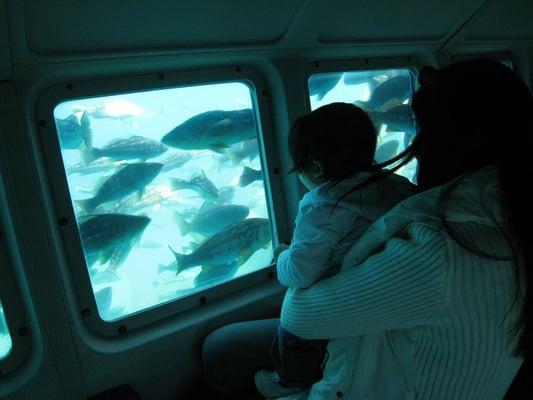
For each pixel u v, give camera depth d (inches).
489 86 22.4
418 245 22.0
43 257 44.5
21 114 42.8
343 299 26.3
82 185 49.8
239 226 63.4
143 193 54.9
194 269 59.7
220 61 56.7
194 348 56.9
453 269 20.9
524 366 27.5
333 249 32.6
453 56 82.5
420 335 25.0
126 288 54.1
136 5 42.9
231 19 50.2
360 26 62.3
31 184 43.5
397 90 78.3
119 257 53.1
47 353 45.6
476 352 22.8
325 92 69.2
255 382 48.6
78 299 48.6
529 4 76.3
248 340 52.2
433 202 23.2
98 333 50.2
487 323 21.8
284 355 38.3
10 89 42.1
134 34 45.7
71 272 48.0
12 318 44.8
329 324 28.0
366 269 24.9
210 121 59.4
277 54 59.4
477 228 21.6
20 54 40.2
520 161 21.1
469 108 22.5
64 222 47.1
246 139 63.0
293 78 61.6
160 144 55.7
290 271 33.2
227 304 60.0
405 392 26.9
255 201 65.1
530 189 20.6
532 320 21.0
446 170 24.5
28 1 37.0
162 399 55.1
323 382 32.6
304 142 36.7
